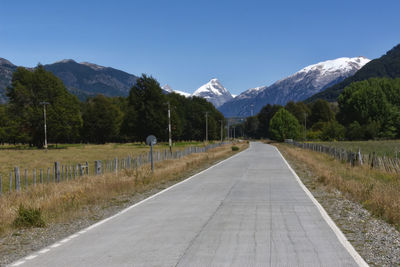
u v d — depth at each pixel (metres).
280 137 121.62
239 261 5.75
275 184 16.91
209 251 6.34
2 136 102.19
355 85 121.62
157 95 90.31
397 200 10.30
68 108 86.88
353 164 25.83
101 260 5.96
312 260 5.80
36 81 81.81
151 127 89.31
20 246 7.24
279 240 7.07
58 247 6.87
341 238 7.21
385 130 105.06
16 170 14.73
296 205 11.24
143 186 16.73
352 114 113.12
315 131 132.25
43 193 13.94
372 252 6.36
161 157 34.47
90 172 25.16
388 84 117.69
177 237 7.38
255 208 10.74
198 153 48.00
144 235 7.63
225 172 23.48
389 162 21.02
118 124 118.31
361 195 12.37
